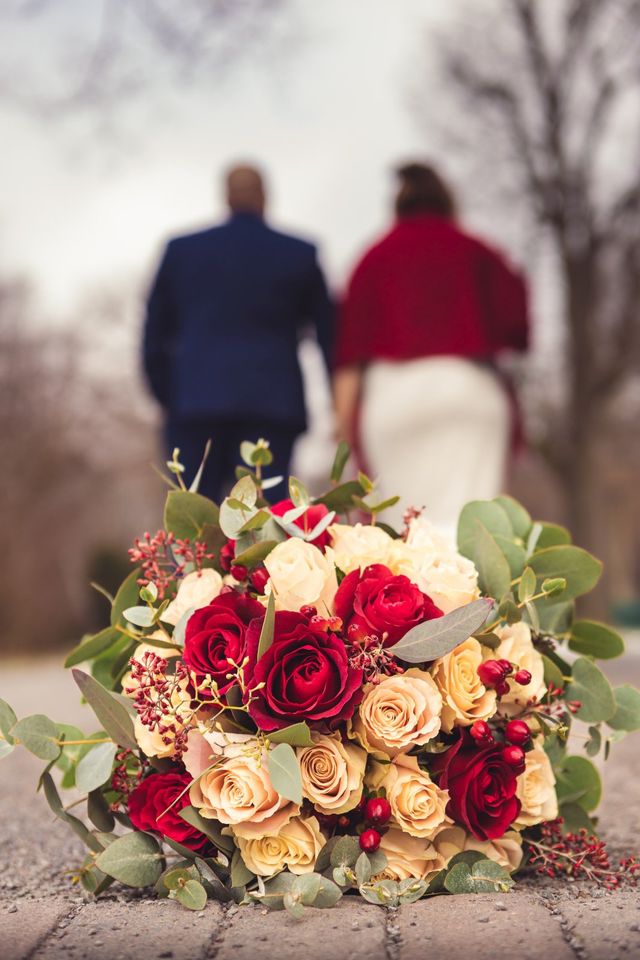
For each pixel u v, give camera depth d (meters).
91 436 24.75
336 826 1.80
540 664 1.90
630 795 2.91
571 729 1.99
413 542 2.01
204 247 4.55
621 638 2.03
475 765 1.81
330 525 1.98
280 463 4.57
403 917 1.62
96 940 1.54
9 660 18.42
